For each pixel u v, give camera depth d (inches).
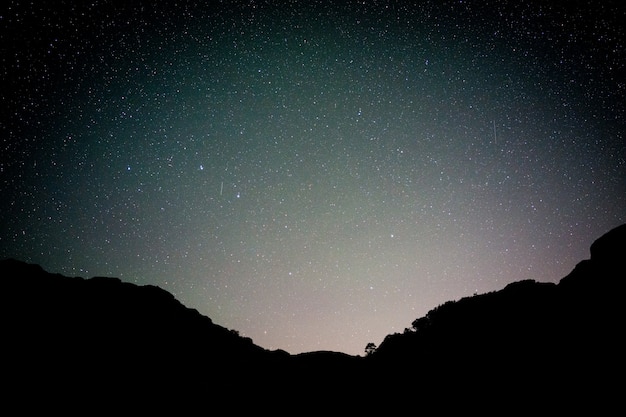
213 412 631.8
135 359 824.3
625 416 414.9
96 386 650.8
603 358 539.2
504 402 523.5
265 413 650.8
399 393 677.3
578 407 456.8
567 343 628.7
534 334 716.0
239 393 743.7
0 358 657.0
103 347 837.2
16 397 557.6
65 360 720.3
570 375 532.1
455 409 549.6
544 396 504.1
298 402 714.2
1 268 1082.1
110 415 564.1
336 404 691.4
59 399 578.9
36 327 826.2
